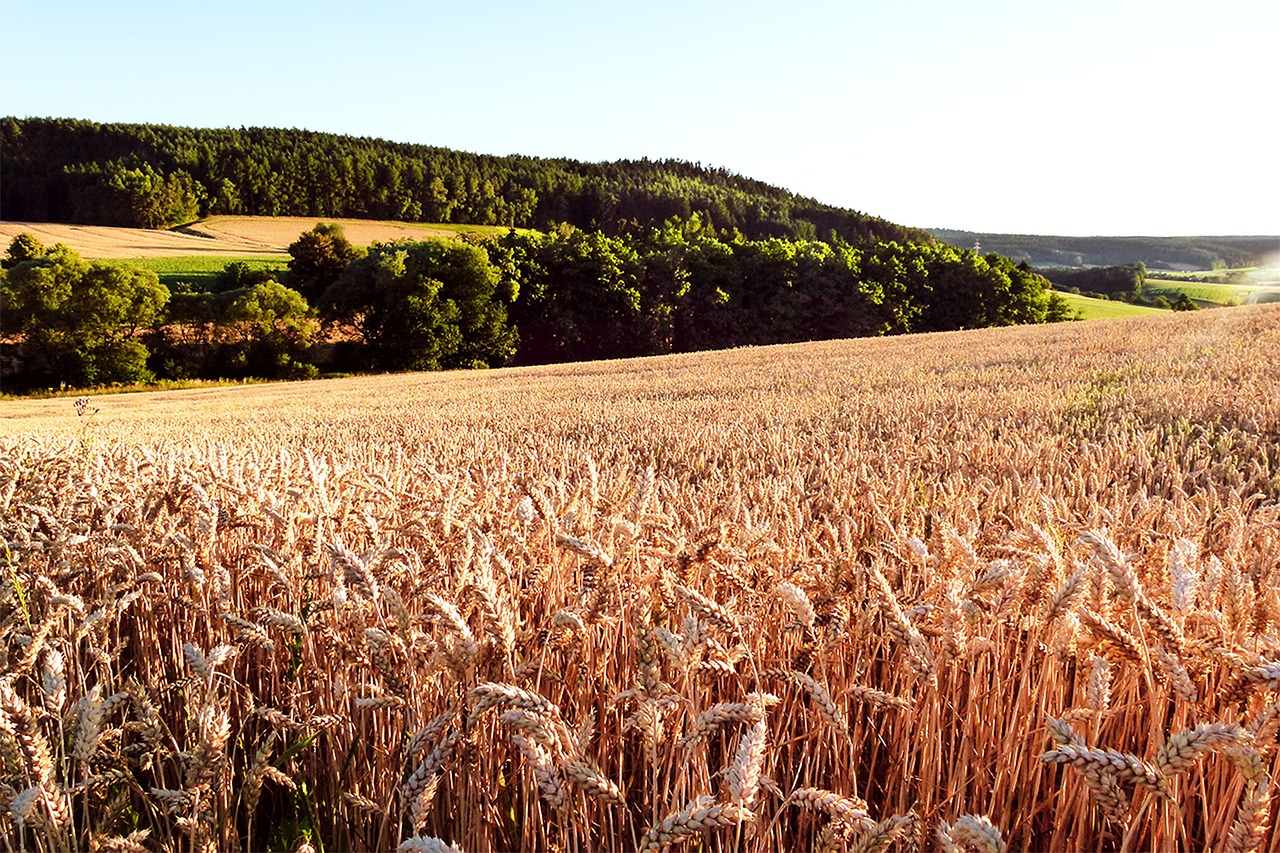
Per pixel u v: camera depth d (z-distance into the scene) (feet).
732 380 87.10
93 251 301.84
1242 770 5.75
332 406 89.04
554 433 49.57
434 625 10.35
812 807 6.79
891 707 10.03
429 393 102.27
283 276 273.33
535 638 10.06
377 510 16.52
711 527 10.77
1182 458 30.42
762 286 282.77
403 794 6.57
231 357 207.82
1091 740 8.10
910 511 18.39
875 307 286.05
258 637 10.46
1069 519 14.60
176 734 11.98
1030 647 9.53
